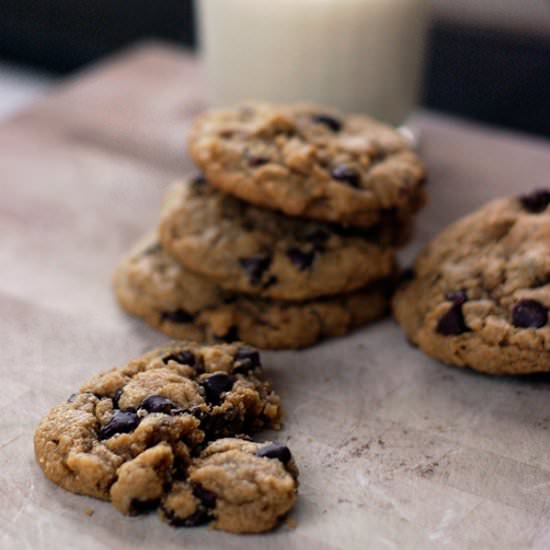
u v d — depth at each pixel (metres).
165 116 0.70
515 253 0.55
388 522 0.50
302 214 0.56
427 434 0.53
